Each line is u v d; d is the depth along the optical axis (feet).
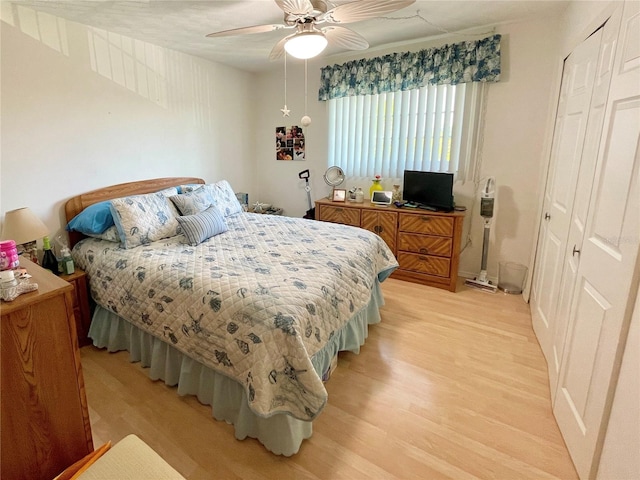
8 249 3.91
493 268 11.40
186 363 5.99
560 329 6.27
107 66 9.16
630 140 4.05
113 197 9.50
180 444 5.22
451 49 10.39
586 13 6.60
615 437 3.82
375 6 5.54
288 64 13.28
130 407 5.94
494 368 7.02
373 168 12.87
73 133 8.60
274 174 15.34
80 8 7.51
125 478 3.27
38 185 8.07
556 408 5.70
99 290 7.31
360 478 4.69
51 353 3.64
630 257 3.78
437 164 11.58
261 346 4.86
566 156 7.08
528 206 10.46
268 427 5.01
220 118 13.17
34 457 3.67
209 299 5.53
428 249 11.03
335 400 6.12
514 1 8.19
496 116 10.44
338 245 7.95
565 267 6.39
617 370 3.92
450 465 4.88
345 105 12.93
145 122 10.36
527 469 4.81
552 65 9.46
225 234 8.81
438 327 8.64
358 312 7.02
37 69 7.80
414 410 5.90
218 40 10.02
